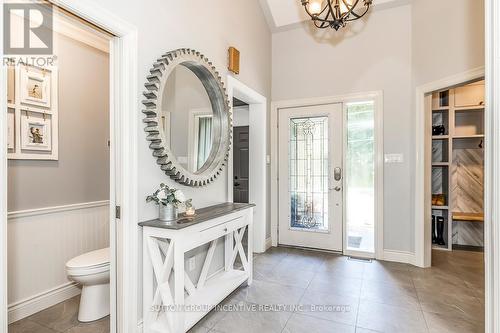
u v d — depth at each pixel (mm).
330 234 3748
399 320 2102
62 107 2514
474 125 3885
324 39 3768
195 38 2402
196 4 2426
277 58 4043
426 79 3070
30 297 2203
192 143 2338
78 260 2133
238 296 2488
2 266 1206
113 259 1812
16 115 2172
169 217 1889
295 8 3611
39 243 2281
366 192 3760
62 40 2500
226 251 2783
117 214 1790
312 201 3875
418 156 3201
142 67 1859
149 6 1920
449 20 2779
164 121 2014
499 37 1411
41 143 2336
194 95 2393
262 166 3770
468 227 3916
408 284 2730
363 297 2469
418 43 3180
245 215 2656
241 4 3209
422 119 3158
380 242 3457
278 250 3824
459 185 3967
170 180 2125
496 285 1434
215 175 2578
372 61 3500
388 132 3424
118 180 1782
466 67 2615
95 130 2818
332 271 3074
